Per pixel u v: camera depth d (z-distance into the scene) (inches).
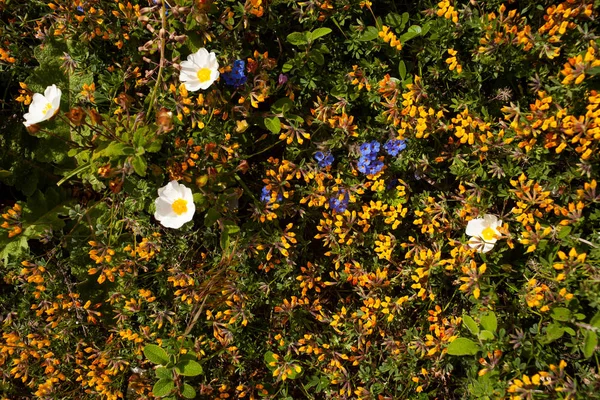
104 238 33.1
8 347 32.6
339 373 32.9
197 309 33.0
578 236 30.1
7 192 36.1
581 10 29.4
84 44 33.2
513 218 31.4
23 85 31.5
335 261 33.4
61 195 34.9
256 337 34.6
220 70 31.6
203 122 32.2
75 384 34.3
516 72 31.6
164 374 31.3
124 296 33.3
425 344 31.6
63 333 33.2
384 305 32.0
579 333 30.3
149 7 30.7
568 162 30.9
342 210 32.8
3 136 34.8
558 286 30.1
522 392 28.8
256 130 34.3
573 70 28.6
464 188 31.6
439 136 32.6
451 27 31.4
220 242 33.2
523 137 30.5
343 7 32.0
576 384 28.6
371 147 32.2
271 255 33.6
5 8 33.4
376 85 32.3
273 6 32.7
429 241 33.3
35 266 32.5
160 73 30.4
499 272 32.2
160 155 32.7
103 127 31.7
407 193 33.3
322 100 34.0
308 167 33.1
